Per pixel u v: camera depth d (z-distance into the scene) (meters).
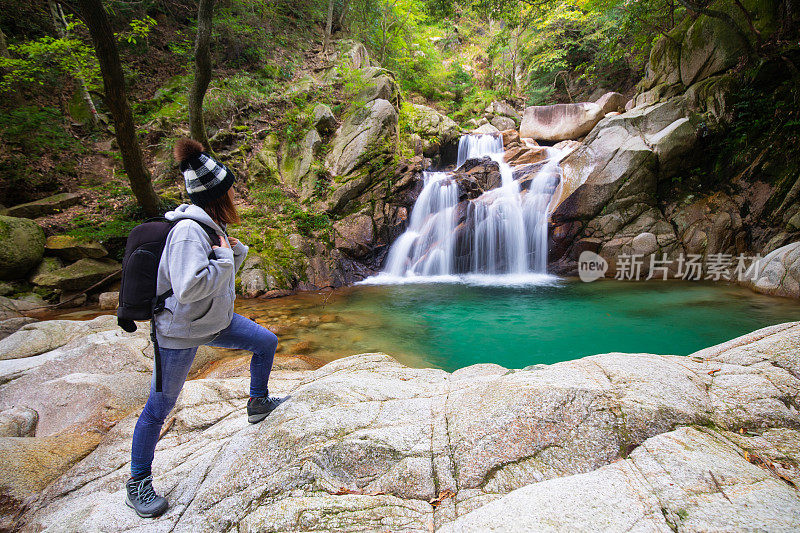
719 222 8.05
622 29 11.29
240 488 1.79
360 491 1.75
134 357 4.14
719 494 1.36
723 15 8.54
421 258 9.87
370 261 9.77
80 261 7.30
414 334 5.52
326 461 1.86
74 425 3.02
